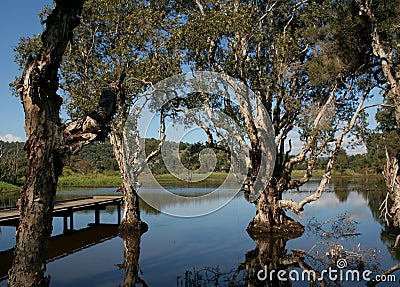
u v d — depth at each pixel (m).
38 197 5.34
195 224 20.83
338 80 16.59
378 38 13.64
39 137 5.29
